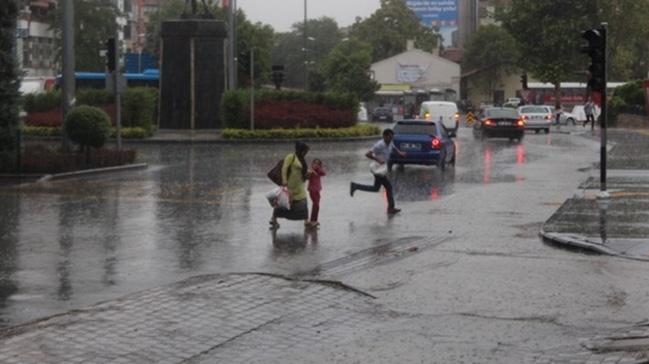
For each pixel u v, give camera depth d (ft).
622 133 210.18
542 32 296.92
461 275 49.93
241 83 287.69
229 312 41.24
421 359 34.24
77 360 33.60
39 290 46.85
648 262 53.31
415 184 101.65
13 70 111.24
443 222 71.56
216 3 332.19
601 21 298.15
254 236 64.80
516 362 33.60
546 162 132.36
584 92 372.58
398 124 120.06
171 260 55.52
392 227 69.15
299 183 68.28
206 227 68.95
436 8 520.83
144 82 260.42
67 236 64.69
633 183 98.02
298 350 35.63
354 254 57.47
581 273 50.24
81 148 117.08
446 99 397.60
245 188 95.76
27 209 79.15
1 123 109.40
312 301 43.73
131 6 443.32
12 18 112.37
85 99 182.09
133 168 117.80
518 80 416.67
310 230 67.67
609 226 66.13
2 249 59.36
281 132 176.24
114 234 65.67
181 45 181.47
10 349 34.94
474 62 418.72
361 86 355.77
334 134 181.16
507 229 67.51
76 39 349.20
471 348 35.68
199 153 147.95
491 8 530.68
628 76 369.09
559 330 38.34
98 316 40.24
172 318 40.04
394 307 42.80
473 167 124.88
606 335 37.09
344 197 88.48
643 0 300.20
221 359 34.35
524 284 47.47
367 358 34.53
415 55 419.54
